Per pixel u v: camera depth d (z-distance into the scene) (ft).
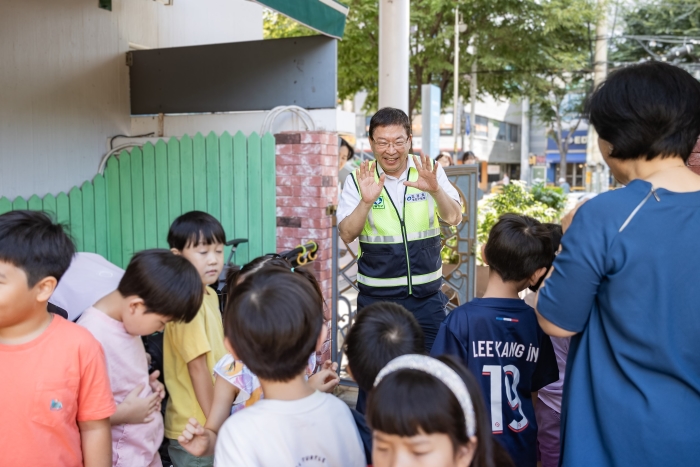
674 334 4.82
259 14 24.45
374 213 9.90
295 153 14.30
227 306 5.39
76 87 16.46
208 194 15.16
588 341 5.27
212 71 16.51
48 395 5.42
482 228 23.47
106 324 6.47
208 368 7.61
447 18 46.73
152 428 6.87
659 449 4.77
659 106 4.99
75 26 16.38
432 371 4.26
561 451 5.46
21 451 5.41
